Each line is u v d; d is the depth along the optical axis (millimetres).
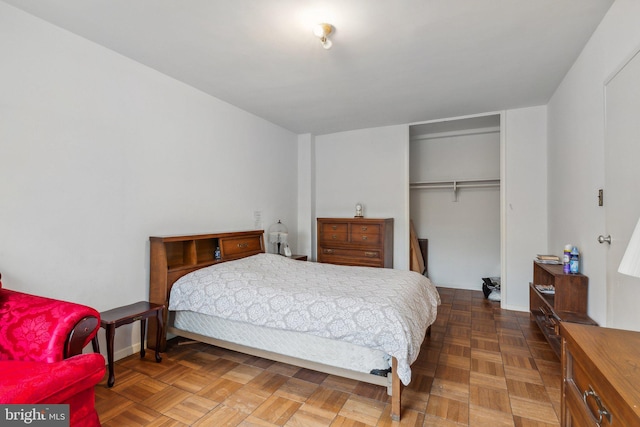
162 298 2457
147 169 2572
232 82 2873
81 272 2133
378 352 1796
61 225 2031
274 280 2443
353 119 4055
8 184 1799
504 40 2150
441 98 3289
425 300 2309
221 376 2146
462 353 2504
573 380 1037
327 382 2078
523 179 3613
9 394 1097
